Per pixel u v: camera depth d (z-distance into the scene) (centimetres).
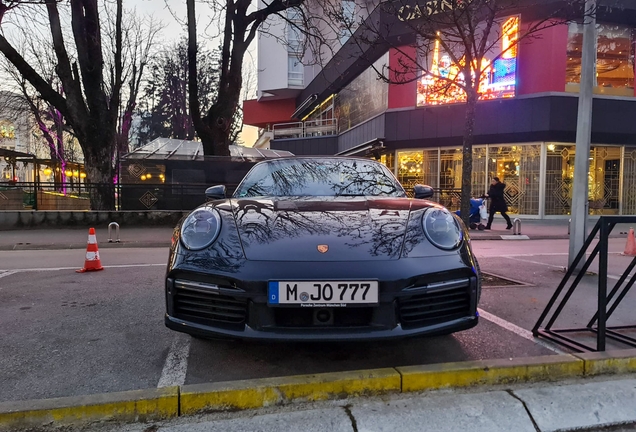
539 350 295
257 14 1320
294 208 286
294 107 3966
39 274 583
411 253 239
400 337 224
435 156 1786
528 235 1116
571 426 206
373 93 2045
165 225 1217
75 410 199
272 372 260
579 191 579
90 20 1235
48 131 2706
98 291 477
